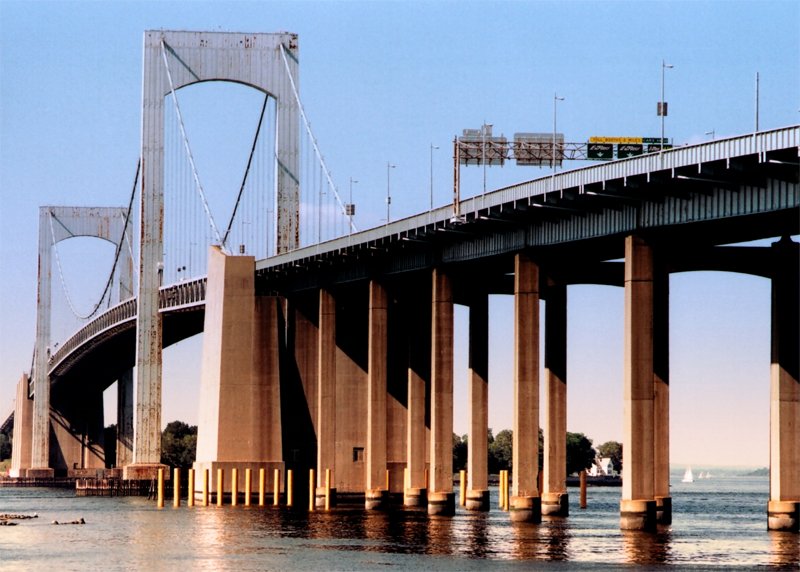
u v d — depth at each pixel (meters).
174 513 184.75
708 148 123.50
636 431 136.62
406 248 183.00
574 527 149.75
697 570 108.62
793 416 139.12
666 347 154.62
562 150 173.12
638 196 134.38
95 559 123.69
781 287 140.00
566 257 161.62
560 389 165.75
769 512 139.75
